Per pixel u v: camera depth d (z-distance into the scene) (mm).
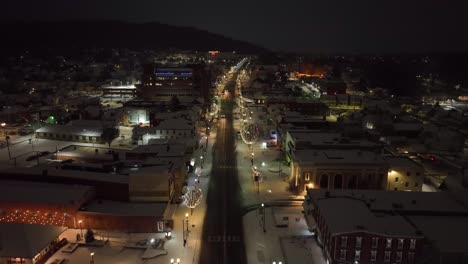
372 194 84562
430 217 76062
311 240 77750
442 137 144375
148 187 85750
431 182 110688
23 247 66875
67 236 77688
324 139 117312
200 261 70250
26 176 90500
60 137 152375
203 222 85312
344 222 68562
